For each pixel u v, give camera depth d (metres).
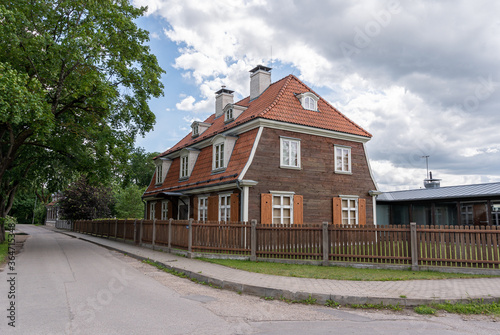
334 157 21.16
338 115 22.41
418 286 8.60
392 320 6.48
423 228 11.09
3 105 12.40
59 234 39.88
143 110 21.23
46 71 16.67
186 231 15.55
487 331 5.84
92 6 17.59
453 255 10.67
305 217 19.48
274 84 24.03
